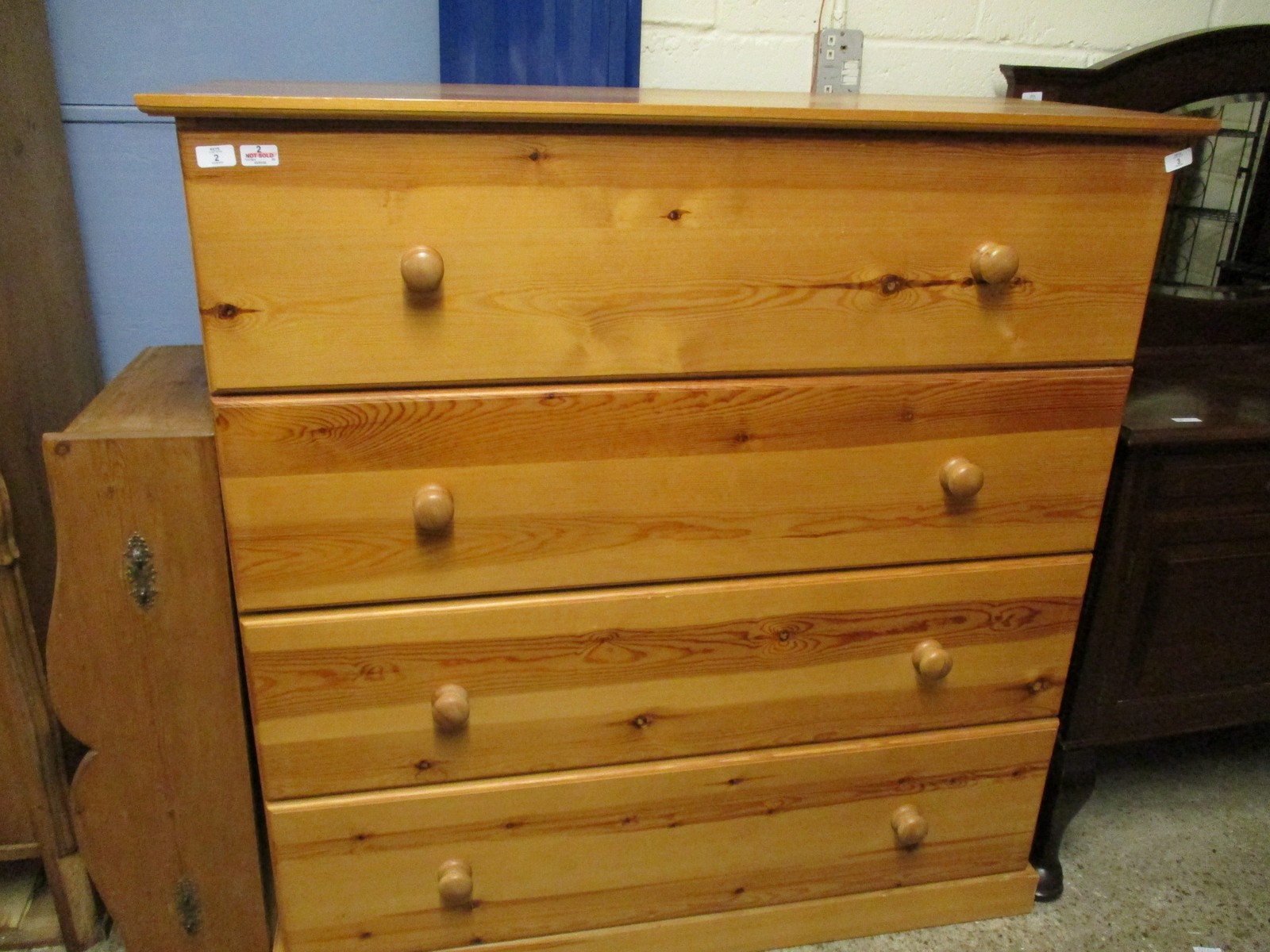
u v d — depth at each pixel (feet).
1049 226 3.06
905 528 3.34
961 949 3.88
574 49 4.00
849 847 3.79
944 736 3.70
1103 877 4.26
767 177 2.80
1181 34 4.38
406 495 2.92
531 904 3.58
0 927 3.73
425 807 3.32
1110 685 3.88
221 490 2.94
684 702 3.40
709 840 3.63
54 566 3.78
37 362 3.63
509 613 3.12
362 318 2.71
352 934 3.46
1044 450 3.34
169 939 3.51
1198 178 4.43
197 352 3.78
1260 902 4.13
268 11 3.93
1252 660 4.03
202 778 3.28
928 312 3.07
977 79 4.52
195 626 3.08
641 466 3.04
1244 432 3.54
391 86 3.40
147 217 4.12
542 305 2.80
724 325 2.94
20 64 3.55
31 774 3.42
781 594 3.31
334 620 3.01
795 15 4.25
